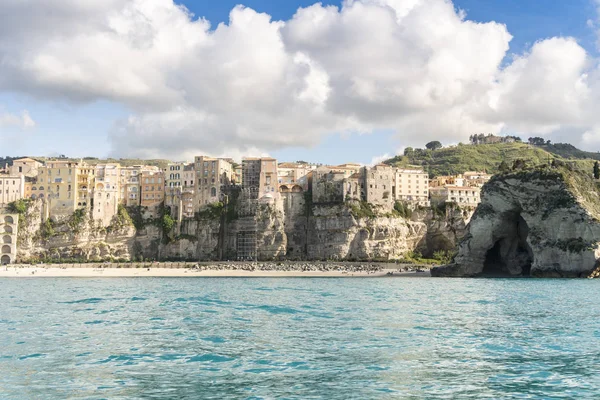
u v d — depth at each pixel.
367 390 44.31
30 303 102.62
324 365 51.88
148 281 177.50
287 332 68.56
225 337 65.31
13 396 42.97
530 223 198.38
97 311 89.81
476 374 49.09
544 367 51.59
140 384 45.84
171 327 72.69
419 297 114.88
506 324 76.00
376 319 79.88
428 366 51.72
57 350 58.34
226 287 146.88
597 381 47.06
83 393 43.56
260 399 42.09
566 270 188.38
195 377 47.88
